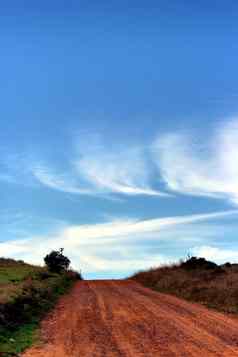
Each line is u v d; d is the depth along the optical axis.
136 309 26.31
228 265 48.66
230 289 30.25
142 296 34.31
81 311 25.47
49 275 45.66
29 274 42.59
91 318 22.81
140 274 57.34
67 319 22.56
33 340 17.12
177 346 16.14
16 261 62.50
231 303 27.42
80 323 21.28
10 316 19.88
